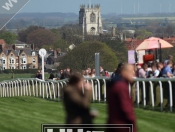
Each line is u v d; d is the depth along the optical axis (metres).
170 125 37.06
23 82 79.12
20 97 71.31
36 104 57.12
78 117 25.36
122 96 23.77
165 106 46.56
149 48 64.50
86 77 57.78
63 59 192.88
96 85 57.16
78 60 188.25
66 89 25.47
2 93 91.88
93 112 25.53
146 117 41.12
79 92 25.48
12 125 38.72
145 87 49.00
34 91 75.88
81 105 25.27
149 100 49.00
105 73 65.62
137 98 49.34
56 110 49.00
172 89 45.81
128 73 24.73
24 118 42.59
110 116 24.00
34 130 36.34
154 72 51.38
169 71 48.50
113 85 23.98
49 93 69.50
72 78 25.53
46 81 70.19
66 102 25.45
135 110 46.22
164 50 169.38
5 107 52.97
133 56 63.22
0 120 41.34
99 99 56.34
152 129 35.44
